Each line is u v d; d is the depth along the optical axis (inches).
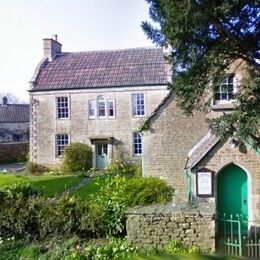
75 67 1305.4
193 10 410.9
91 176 1089.4
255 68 584.4
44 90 1263.5
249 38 464.8
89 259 372.5
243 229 501.0
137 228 398.6
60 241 435.5
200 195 537.3
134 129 1210.6
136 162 1191.6
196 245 382.0
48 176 1114.7
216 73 486.3
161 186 524.7
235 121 457.7
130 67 1257.4
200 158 540.4
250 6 425.7
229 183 543.5
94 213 449.4
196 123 732.7
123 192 494.0
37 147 1274.6
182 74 500.1
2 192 492.7
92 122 1241.4
